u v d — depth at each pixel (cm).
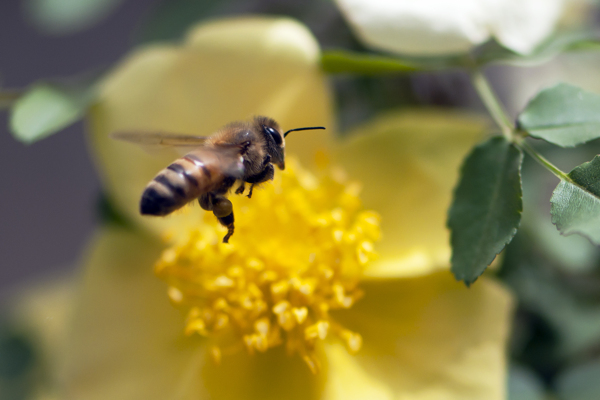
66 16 16
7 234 35
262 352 15
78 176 34
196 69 15
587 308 16
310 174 15
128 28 32
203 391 14
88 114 15
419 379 14
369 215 14
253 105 15
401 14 14
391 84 16
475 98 16
